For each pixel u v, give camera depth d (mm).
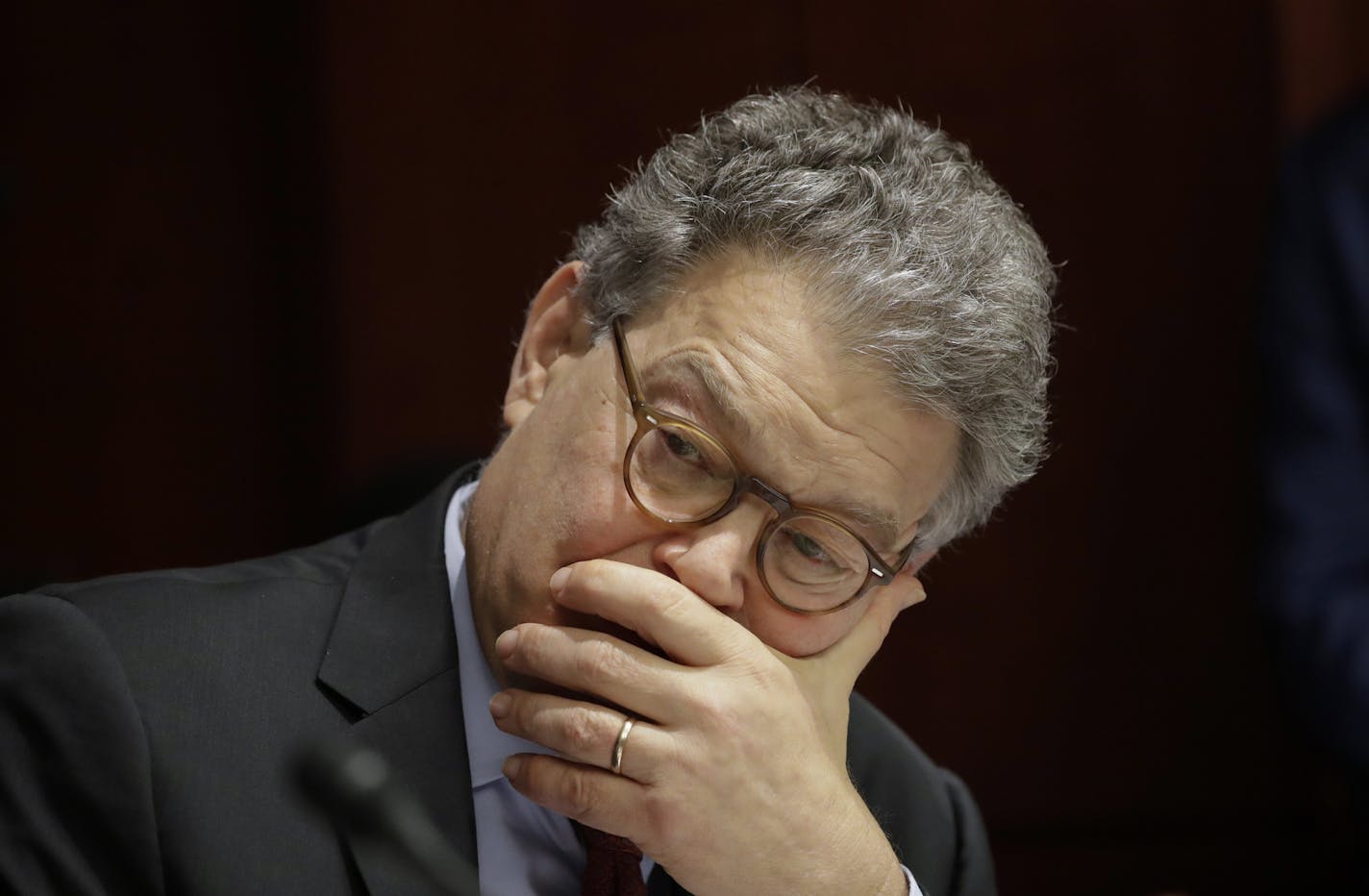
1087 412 10203
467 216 10961
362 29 11016
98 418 11102
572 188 10883
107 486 11102
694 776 4609
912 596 5508
